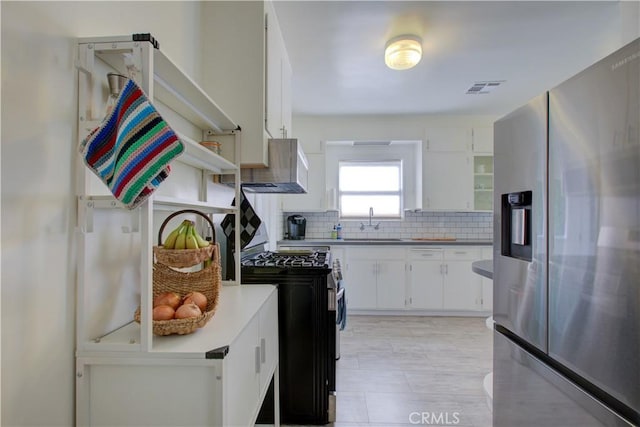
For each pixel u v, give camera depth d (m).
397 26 2.26
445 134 4.23
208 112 1.60
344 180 4.70
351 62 2.77
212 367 0.92
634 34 1.81
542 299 1.08
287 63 2.58
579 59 2.73
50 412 0.88
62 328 0.91
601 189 0.85
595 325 0.87
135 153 0.85
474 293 3.98
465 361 2.72
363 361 2.71
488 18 2.17
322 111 4.03
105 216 1.09
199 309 1.09
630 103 0.77
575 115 0.94
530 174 1.14
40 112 0.85
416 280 4.01
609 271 0.83
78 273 0.95
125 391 0.94
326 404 1.89
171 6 1.53
